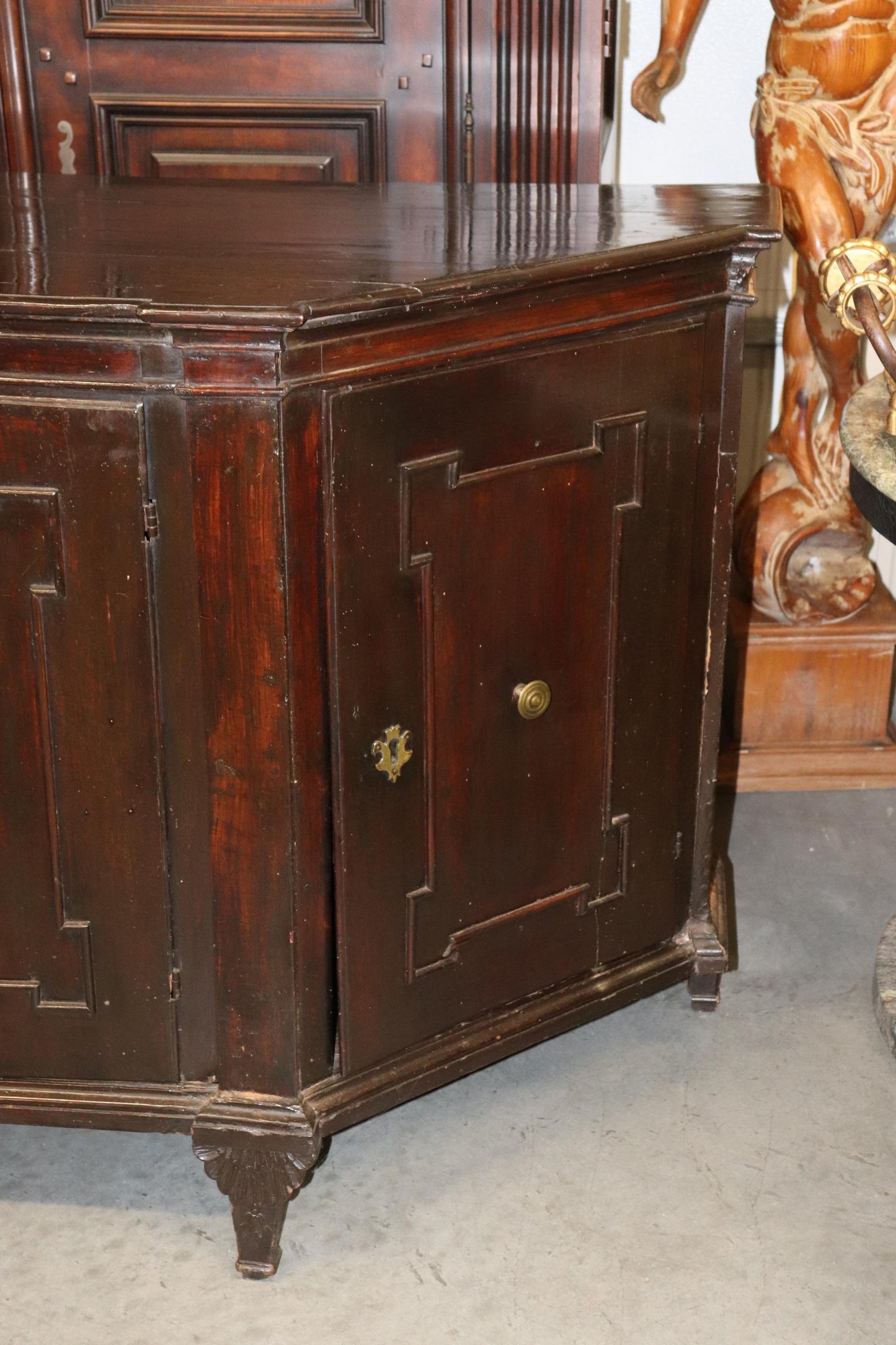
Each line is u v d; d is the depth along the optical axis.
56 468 1.36
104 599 1.40
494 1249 1.62
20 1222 1.65
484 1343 1.50
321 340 1.30
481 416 1.44
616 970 1.82
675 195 1.93
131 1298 1.56
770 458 2.71
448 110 2.21
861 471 1.31
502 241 1.55
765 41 2.63
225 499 1.33
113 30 2.20
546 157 2.21
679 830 1.83
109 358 1.31
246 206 1.87
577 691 1.64
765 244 1.58
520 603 1.55
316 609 1.40
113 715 1.44
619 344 1.53
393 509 1.41
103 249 1.54
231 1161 1.55
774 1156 1.75
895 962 1.47
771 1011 2.00
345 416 1.34
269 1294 1.56
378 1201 1.68
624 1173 1.72
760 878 2.31
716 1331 1.51
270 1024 1.53
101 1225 1.65
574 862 1.72
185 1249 1.62
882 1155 1.75
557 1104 1.83
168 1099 1.59
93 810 1.48
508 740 1.60
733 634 2.51
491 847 1.63
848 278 1.37
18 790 1.48
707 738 1.82
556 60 2.16
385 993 1.59
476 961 1.67
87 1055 1.59
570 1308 1.54
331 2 2.17
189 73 2.23
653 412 1.59
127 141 2.28
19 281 1.35
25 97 2.24
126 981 1.55
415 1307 1.54
